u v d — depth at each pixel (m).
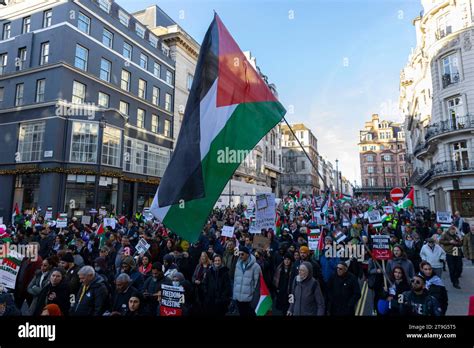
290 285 6.20
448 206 26.42
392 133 91.56
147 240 8.52
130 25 30.50
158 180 31.55
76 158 22.80
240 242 8.98
